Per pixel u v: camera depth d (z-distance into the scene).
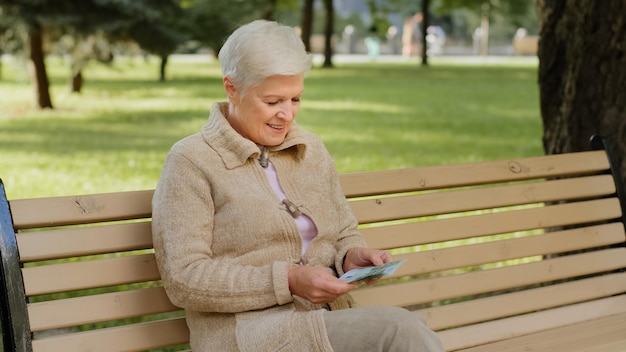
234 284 2.58
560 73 4.88
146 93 21.25
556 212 3.63
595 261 3.70
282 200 2.82
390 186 3.27
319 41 48.50
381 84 24.53
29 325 2.55
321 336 2.50
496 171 3.53
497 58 49.56
